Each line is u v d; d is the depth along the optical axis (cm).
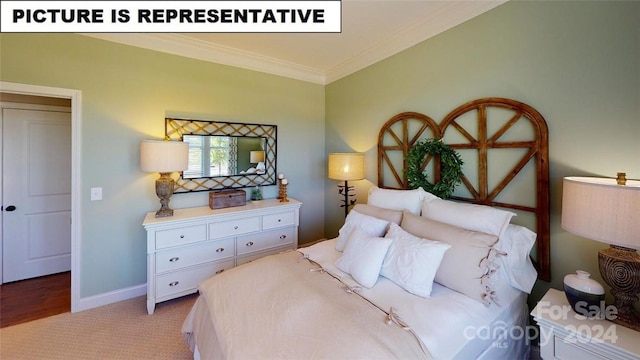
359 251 168
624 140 140
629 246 108
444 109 226
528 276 164
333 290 147
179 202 280
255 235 285
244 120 317
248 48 291
